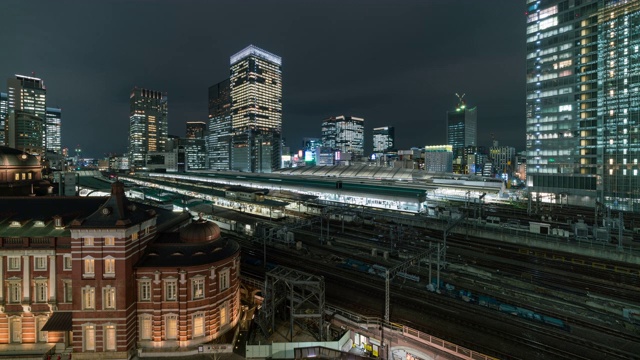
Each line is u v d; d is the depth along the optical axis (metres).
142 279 39.06
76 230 36.69
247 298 54.12
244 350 39.41
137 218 39.94
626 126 116.44
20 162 79.19
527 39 141.88
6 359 37.62
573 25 128.25
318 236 86.69
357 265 66.25
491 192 143.12
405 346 39.00
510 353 38.06
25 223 42.16
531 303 50.72
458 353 36.41
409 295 53.12
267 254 73.88
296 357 36.59
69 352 39.12
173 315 39.22
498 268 65.12
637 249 71.19
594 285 57.06
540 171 138.88
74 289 36.91
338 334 43.12
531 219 105.31
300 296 45.62
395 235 86.38
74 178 101.50
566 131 130.88
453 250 75.81
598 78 122.69
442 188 152.25
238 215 105.88
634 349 39.09
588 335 42.00
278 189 159.62
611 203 120.50
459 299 51.59
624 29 116.19
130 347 38.00
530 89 141.38
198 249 41.88
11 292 39.38
